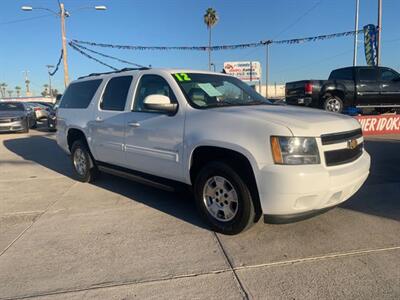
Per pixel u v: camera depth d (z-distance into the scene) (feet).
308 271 11.62
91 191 21.53
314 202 12.66
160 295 10.55
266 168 12.59
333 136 13.21
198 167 15.55
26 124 59.98
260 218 14.35
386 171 24.17
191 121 15.15
